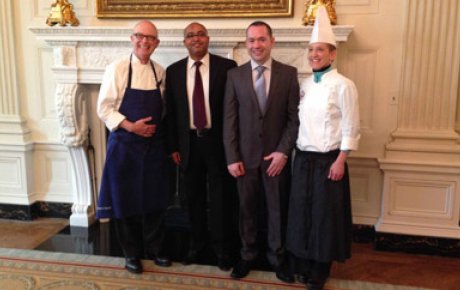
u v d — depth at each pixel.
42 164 3.24
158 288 2.26
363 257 2.66
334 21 2.56
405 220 2.71
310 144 2.12
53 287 2.26
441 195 2.64
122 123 2.26
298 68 2.63
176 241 2.86
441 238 2.65
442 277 2.42
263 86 2.22
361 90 2.74
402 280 2.38
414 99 2.64
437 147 2.62
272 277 2.37
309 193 2.13
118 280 2.34
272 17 2.76
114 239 2.88
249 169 2.27
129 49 2.81
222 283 2.31
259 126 2.23
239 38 2.63
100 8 2.91
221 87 2.35
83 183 3.10
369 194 2.84
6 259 2.58
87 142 3.05
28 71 3.13
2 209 3.24
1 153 3.17
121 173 2.31
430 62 2.58
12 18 3.05
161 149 2.41
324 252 2.11
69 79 2.88
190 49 2.32
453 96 2.59
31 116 3.19
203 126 2.34
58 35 2.81
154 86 2.35
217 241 2.46
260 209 2.70
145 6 2.87
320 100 2.09
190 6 2.82
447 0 2.50
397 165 2.65
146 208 2.38
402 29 2.61
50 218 3.27
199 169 2.44
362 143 2.79
